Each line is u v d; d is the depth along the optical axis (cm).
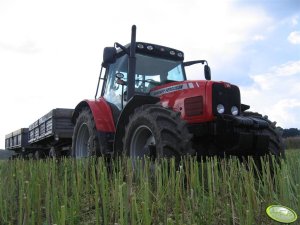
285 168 273
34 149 1098
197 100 437
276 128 472
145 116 421
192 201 238
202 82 444
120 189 197
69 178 354
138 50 553
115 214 233
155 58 570
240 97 464
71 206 242
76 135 625
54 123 843
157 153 391
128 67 524
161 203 250
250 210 212
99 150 539
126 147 453
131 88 509
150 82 552
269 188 267
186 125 396
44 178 308
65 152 885
